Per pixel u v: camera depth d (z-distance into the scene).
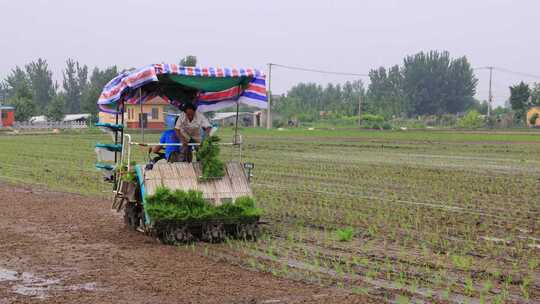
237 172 12.32
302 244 11.56
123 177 12.55
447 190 19.41
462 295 8.32
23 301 8.12
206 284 8.84
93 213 15.22
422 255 10.62
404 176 23.33
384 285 8.78
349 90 178.50
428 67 148.62
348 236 11.91
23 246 11.47
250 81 12.59
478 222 13.92
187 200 11.52
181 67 11.77
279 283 8.88
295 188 20.09
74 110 133.50
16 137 59.12
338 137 55.94
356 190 19.53
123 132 12.77
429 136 56.00
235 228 12.09
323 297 8.19
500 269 9.70
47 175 24.36
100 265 10.00
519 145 42.16
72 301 8.10
